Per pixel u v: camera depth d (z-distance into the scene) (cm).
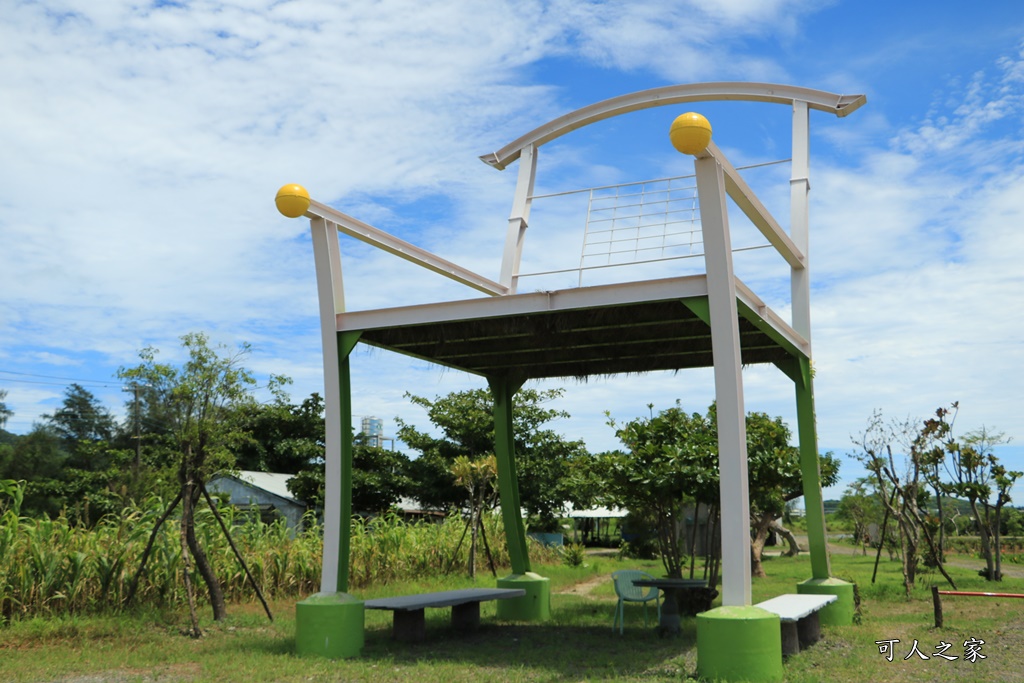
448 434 2256
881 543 1423
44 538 873
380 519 1425
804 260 946
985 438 1825
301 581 1136
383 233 823
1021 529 3088
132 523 968
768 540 3375
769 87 977
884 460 1370
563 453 2242
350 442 776
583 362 1010
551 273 887
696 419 1164
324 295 772
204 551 994
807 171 960
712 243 641
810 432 946
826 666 693
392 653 743
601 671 662
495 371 1045
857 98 937
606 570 1883
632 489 1071
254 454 2408
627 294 682
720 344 640
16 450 2439
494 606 1115
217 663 676
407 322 752
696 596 1055
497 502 1788
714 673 604
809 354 947
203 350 915
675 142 603
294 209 728
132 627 823
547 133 1052
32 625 788
